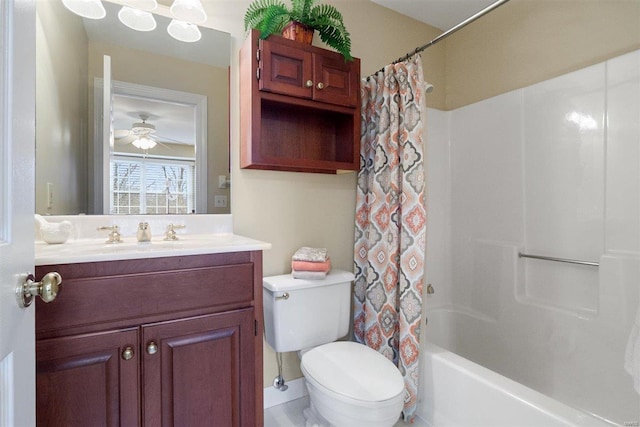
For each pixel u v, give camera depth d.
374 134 1.78
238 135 1.60
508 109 1.98
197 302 1.03
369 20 1.99
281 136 1.69
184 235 1.48
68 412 0.86
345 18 1.90
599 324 1.52
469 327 2.14
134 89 1.40
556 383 1.67
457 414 1.37
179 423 1.00
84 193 1.30
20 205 0.56
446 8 2.09
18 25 0.55
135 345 0.94
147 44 1.42
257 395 1.13
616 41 1.55
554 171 1.76
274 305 1.42
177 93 1.48
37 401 0.83
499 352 1.95
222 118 1.56
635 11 1.50
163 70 1.45
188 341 1.01
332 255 1.86
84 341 0.87
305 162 1.54
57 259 0.84
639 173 1.45
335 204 1.87
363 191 1.85
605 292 1.51
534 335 1.78
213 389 1.05
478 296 2.12
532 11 1.89
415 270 1.50
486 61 2.12
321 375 1.22
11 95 0.53
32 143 0.61
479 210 2.14
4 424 0.51
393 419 1.12
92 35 1.32
